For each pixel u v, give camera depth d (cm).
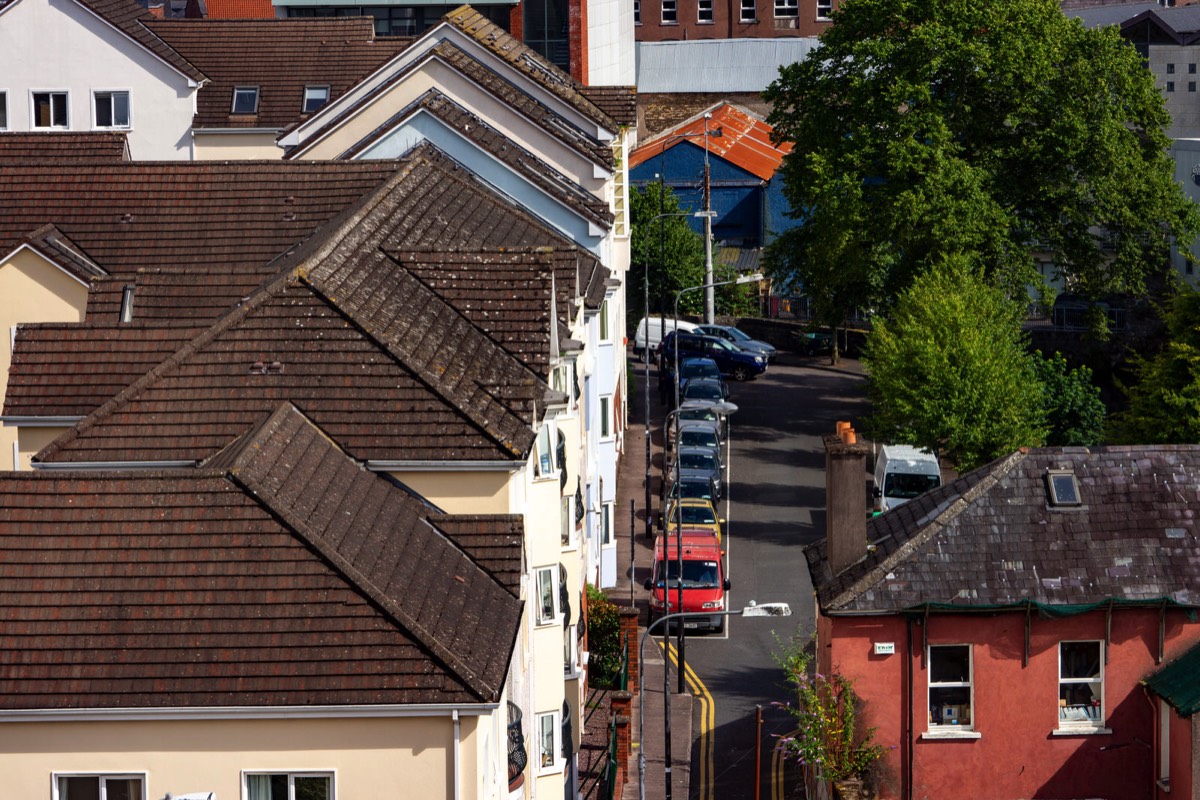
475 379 9175
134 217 12762
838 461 10338
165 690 6938
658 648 15262
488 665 7175
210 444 8581
